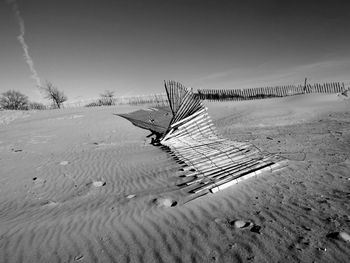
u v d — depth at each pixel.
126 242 3.49
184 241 3.36
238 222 3.67
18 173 7.66
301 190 4.64
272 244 3.07
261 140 9.57
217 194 4.85
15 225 4.32
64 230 3.99
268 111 17.92
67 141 12.14
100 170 7.47
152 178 6.25
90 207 4.84
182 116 11.33
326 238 3.06
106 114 20.23
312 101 20.70
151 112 20.45
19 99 42.00
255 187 5.02
